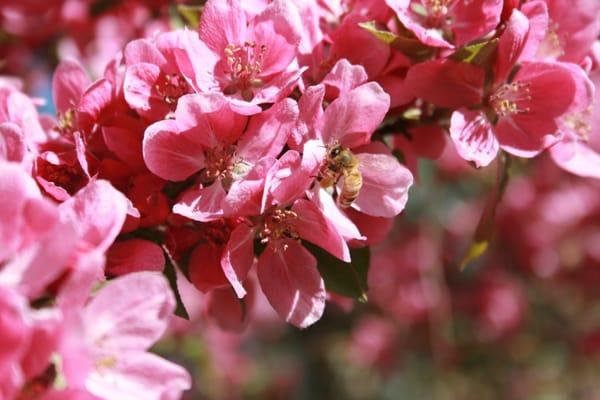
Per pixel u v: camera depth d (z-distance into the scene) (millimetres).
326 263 412
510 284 759
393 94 417
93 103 405
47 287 358
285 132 393
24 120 410
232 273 391
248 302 446
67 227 350
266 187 383
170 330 671
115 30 548
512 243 760
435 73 415
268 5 404
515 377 773
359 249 413
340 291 411
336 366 825
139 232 401
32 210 356
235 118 395
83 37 558
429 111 430
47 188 390
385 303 760
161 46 405
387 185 405
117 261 391
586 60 438
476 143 415
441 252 753
